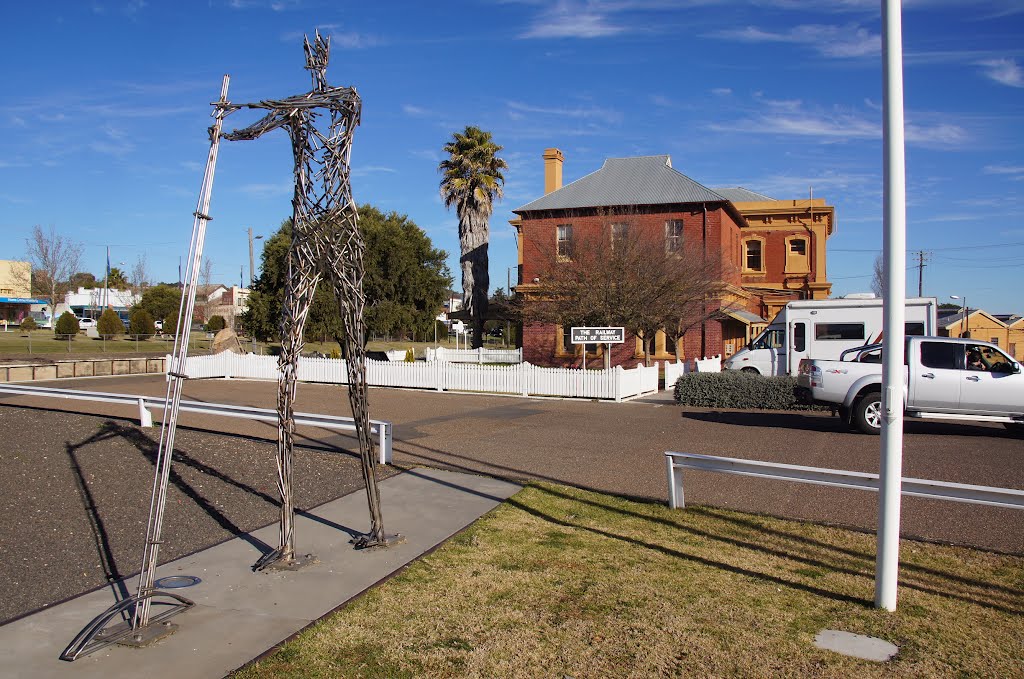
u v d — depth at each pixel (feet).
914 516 24.39
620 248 82.94
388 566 19.63
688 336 101.60
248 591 17.84
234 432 40.32
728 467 23.49
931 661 14.12
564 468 32.83
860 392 43.16
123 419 42.91
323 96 19.06
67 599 17.44
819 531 22.62
